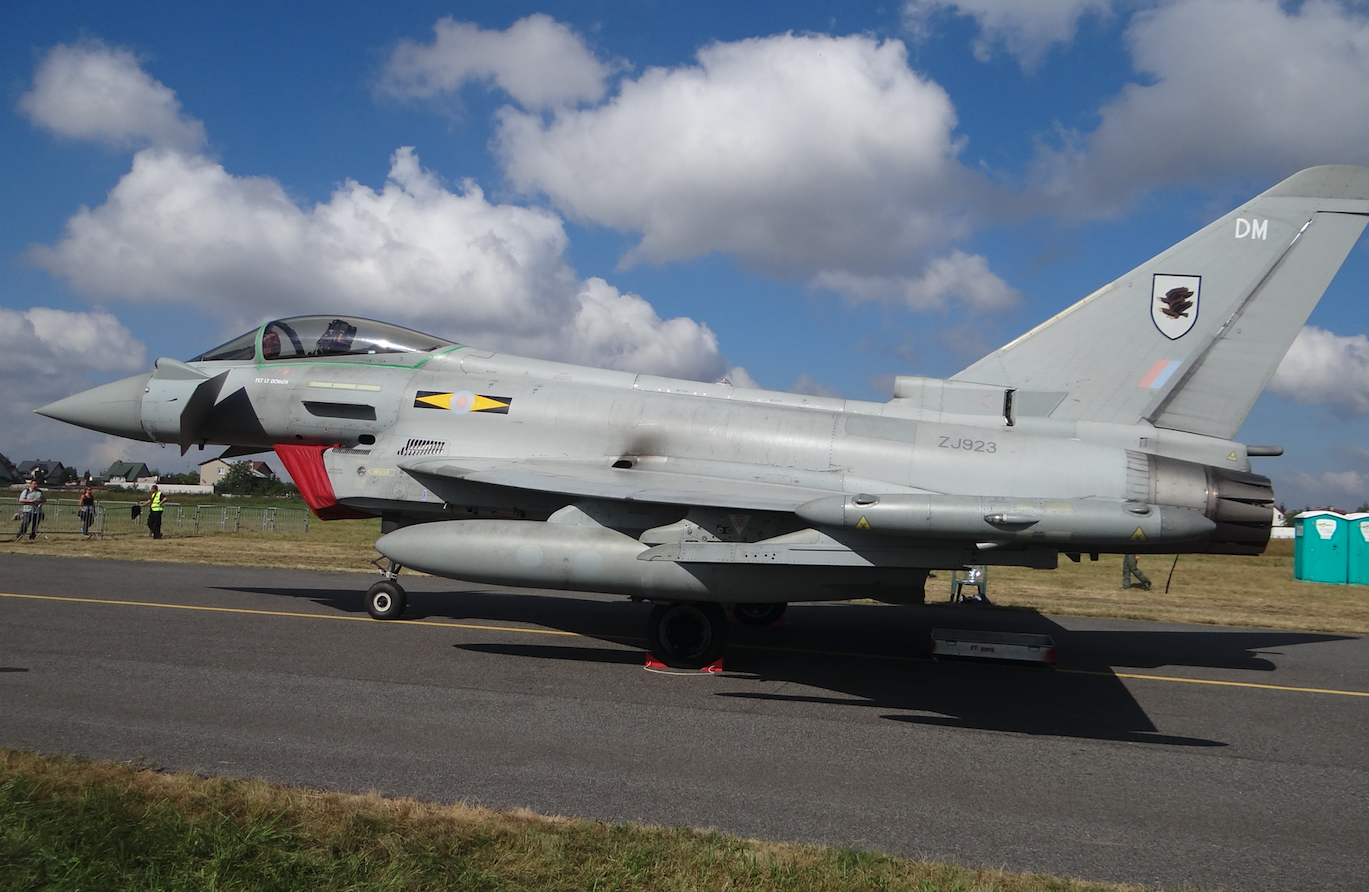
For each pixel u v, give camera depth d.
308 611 10.08
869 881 3.41
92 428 10.33
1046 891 3.45
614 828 3.85
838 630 10.34
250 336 10.69
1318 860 4.05
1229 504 7.50
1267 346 8.07
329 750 4.98
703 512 7.66
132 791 3.97
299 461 10.00
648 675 7.48
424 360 10.16
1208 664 8.89
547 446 9.05
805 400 9.05
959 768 5.21
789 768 5.06
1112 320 8.34
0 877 3.06
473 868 3.33
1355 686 7.99
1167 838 4.25
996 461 7.86
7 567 13.41
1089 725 6.35
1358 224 8.02
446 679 6.93
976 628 10.88
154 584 11.95
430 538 8.27
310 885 3.14
